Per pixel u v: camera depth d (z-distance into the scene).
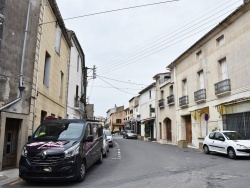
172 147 22.59
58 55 16.50
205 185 7.12
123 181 7.95
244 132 16.09
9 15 10.65
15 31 10.80
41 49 12.55
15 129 10.73
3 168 9.91
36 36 11.82
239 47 16.94
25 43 11.12
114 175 9.00
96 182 7.87
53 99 15.63
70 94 21.28
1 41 10.22
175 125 27.19
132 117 56.75
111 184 7.53
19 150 10.55
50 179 7.33
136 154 16.14
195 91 22.66
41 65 12.73
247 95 15.92
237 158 13.59
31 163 7.38
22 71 10.88
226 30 18.48
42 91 13.10
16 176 8.70
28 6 11.47
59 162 7.36
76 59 23.53
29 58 11.37
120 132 69.69
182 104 25.06
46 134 8.86
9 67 10.38
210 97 20.30
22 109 10.79
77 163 7.63
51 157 7.40
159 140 33.38
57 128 9.15
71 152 7.61
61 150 7.53
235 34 17.45
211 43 20.48
